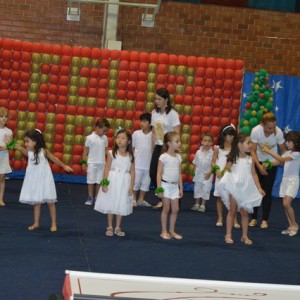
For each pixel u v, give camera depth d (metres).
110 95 12.33
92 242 7.94
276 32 13.93
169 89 12.38
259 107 11.42
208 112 12.41
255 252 8.07
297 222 10.45
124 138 8.27
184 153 12.37
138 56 12.38
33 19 13.52
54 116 12.25
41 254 7.15
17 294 5.59
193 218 10.11
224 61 12.49
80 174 12.46
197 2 13.78
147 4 13.16
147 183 10.77
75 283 2.92
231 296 2.91
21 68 12.17
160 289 2.94
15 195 10.84
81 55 12.31
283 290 3.08
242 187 8.33
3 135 9.96
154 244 8.08
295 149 9.11
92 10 13.67
